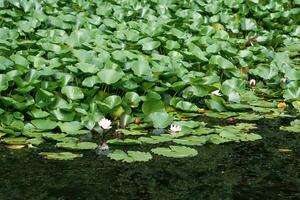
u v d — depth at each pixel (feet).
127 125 15.66
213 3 31.01
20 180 11.94
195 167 13.00
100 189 11.66
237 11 31.19
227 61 20.16
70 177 12.17
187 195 11.57
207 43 22.41
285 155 13.94
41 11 24.99
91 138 14.61
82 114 15.62
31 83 15.97
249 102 18.49
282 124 16.42
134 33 22.40
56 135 14.52
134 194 11.50
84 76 17.39
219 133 15.31
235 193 11.74
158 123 15.56
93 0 28.76
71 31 23.86
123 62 18.17
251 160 13.57
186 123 15.67
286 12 30.73
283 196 11.67
